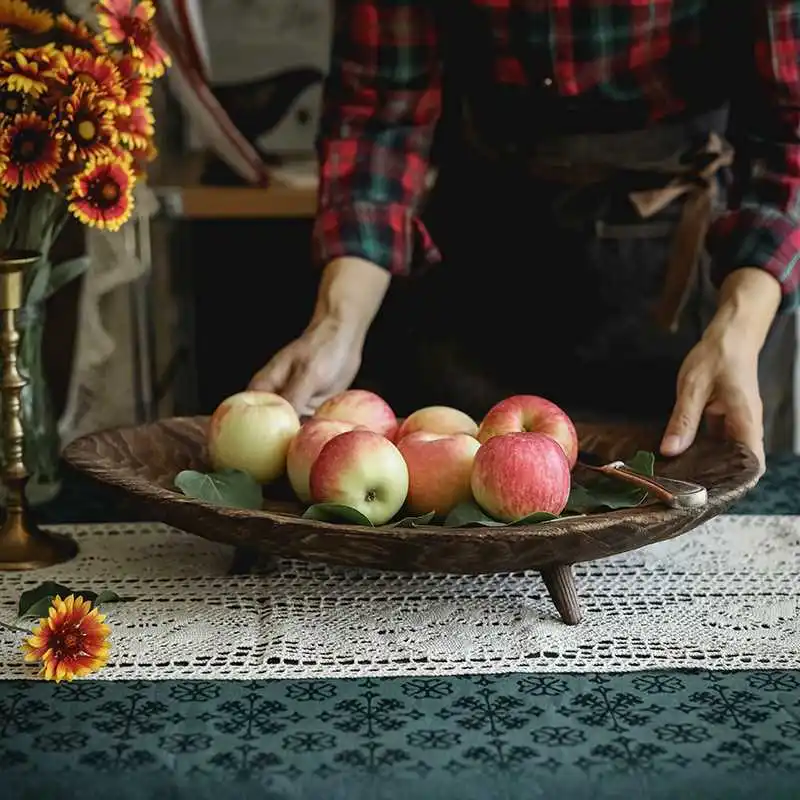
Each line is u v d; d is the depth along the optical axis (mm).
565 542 972
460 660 973
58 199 1235
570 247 1630
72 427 1712
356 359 1451
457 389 1755
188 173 2271
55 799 793
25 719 881
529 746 842
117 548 1229
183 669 957
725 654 983
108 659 970
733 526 1277
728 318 1339
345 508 1013
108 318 1736
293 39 2559
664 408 1699
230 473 1158
